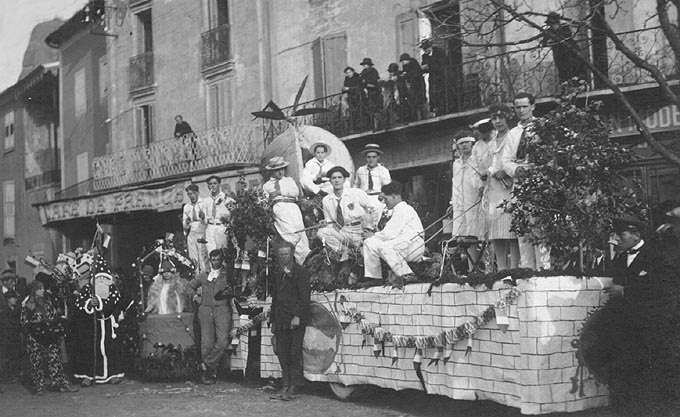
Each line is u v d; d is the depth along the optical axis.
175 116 26.12
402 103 18.33
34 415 9.80
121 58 29.02
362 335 9.62
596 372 7.74
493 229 9.02
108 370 12.41
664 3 10.27
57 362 11.83
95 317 12.30
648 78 14.87
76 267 12.62
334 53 21.22
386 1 19.97
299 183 14.10
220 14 25.25
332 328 10.02
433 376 8.62
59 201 26.34
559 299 7.64
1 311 13.61
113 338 12.47
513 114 9.20
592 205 7.99
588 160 7.91
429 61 17.75
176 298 13.49
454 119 17.25
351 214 11.33
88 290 12.36
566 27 10.59
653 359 7.59
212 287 11.81
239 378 12.43
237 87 24.17
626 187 8.35
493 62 16.98
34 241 33.62
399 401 9.81
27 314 11.77
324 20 21.59
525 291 7.58
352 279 10.41
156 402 10.35
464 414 8.73
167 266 13.66
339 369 9.89
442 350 8.48
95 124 30.38
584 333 7.71
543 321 7.55
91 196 25.12
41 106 34.03
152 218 25.52
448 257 9.47
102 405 10.32
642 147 14.80
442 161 17.92
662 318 7.54
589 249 8.19
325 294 10.13
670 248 7.77
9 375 13.51
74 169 31.69
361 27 20.64
